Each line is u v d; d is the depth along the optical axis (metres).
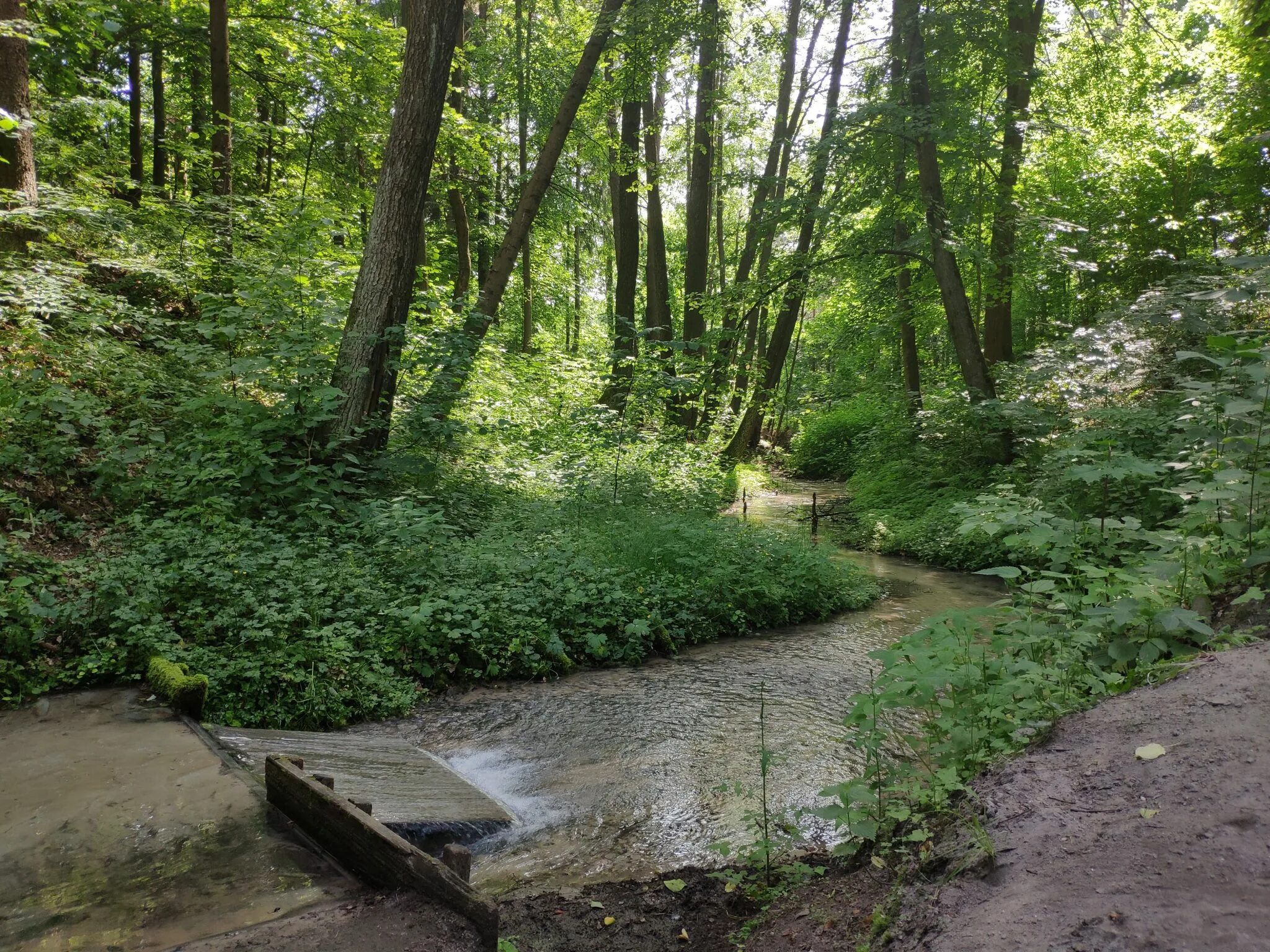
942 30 14.86
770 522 16.06
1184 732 2.74
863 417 27.17
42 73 13.60
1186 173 17.30
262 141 18.14
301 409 8.54
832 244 20.22
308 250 11.12
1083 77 18.31
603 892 3.59
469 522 9.47
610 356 15.29
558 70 20.09
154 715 4.74
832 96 19.25
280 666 5.73
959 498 13.94
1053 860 2.28
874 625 9.04
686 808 4.50
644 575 8.75
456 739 5.56
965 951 2.01
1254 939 1.66
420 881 2.86
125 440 7.42
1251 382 4.53
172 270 11.27
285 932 2.66
